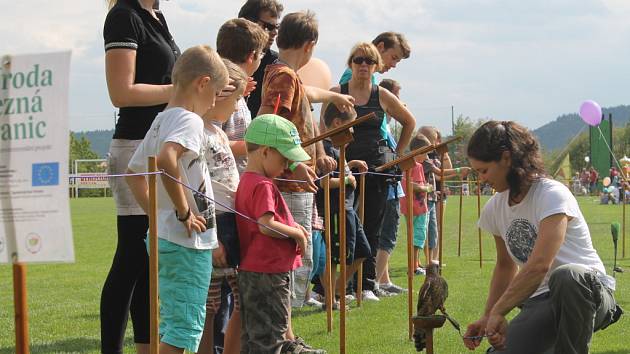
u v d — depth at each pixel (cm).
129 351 660
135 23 546
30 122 329
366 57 852
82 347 681
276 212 513
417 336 477
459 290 984
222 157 526
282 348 584
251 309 514
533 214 497
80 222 2583
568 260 500
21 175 329
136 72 555
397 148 913
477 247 1645
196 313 465
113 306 540
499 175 500
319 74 802
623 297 937
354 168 852
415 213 1165
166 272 464
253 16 729
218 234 512
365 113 859
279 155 523
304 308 856
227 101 532
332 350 650
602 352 654
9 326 768
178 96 481
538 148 501
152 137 464
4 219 331
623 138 8100
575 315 479
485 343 674
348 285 910
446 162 1346
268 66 628
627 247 1595
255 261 511
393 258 1447
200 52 481
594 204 3925
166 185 444
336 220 804
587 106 1325
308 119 627
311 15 684
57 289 1052
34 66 328
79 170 5603
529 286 481
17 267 334
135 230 540
